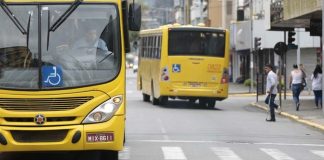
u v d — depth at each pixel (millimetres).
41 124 22391
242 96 91438
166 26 60812
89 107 22641
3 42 22891
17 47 22859
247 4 122875
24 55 22797
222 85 61000
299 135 40562
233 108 66438
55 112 22438
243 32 112000
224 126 45062
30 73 22641
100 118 22688
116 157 25812
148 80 68688
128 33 24328
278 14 67750
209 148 32438
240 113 58500
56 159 27594
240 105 71812
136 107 63469
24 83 22531
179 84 60594
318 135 40719
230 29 125938
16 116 22359
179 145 33500
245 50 121250
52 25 23172
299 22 68312
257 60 102312
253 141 36344
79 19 23375
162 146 32906
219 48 60969
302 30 97938
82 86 22625
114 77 22984
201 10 136625
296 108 59750
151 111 58031
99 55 23172
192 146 33156
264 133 41125
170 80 60438
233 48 124375
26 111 22438
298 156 30188
